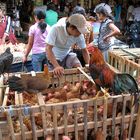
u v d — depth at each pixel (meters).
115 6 6.13
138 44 5.48
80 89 2.12
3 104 1.81
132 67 2.60
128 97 1.84
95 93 1.99
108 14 3.75
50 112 1.77
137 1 6.13
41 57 3.58
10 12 5.53
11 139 1.70
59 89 2.20
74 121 1.78
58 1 5.95
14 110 1.64
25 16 6.02
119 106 1.88
